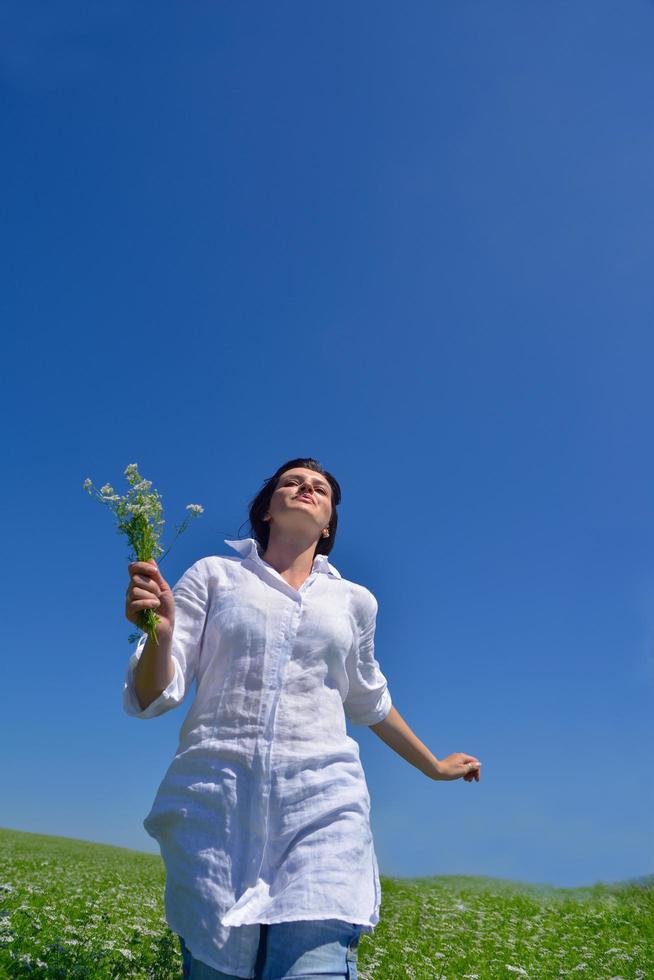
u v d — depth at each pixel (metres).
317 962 1.88
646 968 5.79
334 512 3.18
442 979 5.16
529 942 6.93
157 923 5.82
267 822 2.08
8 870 9.82
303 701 2.25
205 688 2.30
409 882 12.40
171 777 2.20
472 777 3.10
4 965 3.57
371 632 2.72
